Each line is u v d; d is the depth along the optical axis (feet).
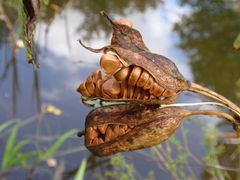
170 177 2.81
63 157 2.96
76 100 3.51
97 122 1.04
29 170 2.77
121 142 1.04
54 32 4.28
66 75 3.83
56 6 1.95
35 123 3.17
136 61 0.95
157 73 0.97
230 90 4.10
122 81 0.97
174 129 1.04
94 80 0.98
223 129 3.15
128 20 0.97
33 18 0.94
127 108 1.04
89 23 4.67
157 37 4.92
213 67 4.45
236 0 5.08
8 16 3.38
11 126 3.12
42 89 3.60
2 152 2.93
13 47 3.57
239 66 4.40
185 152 2.56
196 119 2.65
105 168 2.90
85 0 4.93
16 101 3.37
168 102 0.99
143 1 5.44
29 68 3.75
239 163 2.80
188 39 4.89
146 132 1.03
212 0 5.35
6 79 3.58
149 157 2.91
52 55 4.07
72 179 2.90
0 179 2.60
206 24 5.11
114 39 0.97
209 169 2.59
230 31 4.91
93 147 1.05
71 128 3.16
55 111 3.28
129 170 2.40
